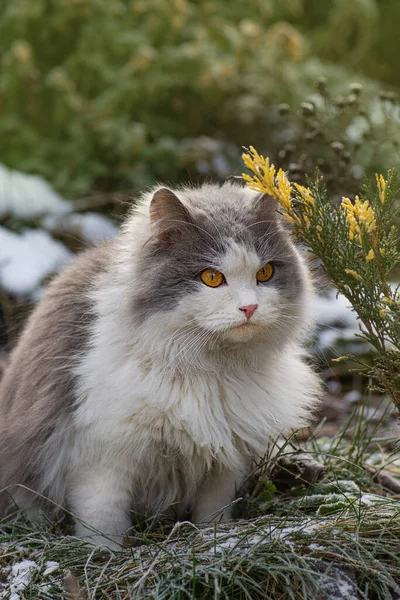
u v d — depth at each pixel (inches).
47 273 236.1
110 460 141.3
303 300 146.9
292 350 155.9
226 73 308.0
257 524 131.7
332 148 211.3
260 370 147.3
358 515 125.8
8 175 270.2
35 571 126.3
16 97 305.1
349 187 206.7
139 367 138.4
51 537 140.9
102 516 143.5
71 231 264.5
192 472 146.6
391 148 275.0
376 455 181.8
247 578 116.7
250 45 329.4
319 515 134.8
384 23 450.0
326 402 222.5
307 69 346.0
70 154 299.3
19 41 312.0
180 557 122.0
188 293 135.3
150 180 290.8
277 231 143.7
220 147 303.3
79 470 144.3
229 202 147.0
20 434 152.9
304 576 118.0
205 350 138.9
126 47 319.0
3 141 301.9
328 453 168.1
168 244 139.9
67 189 290.8
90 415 138.9
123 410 137.1
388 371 125.1
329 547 121.8
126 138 293.7
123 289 141.3
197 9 346.9
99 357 140.9
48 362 149.3
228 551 121.7
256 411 145.5
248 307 131.9
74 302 152.4
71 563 129.0
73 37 322.0
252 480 156.9
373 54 446.3
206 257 136.2
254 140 309.3
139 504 152.2
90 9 314.7
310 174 216.2
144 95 312.3
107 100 303.6
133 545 146.3
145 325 136.8
